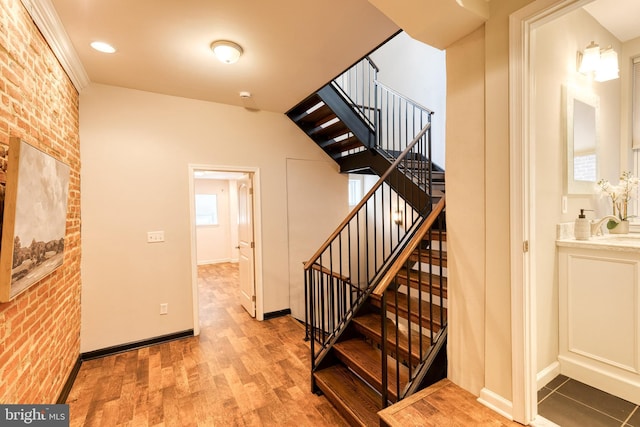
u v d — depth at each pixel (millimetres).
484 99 1541
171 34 2023
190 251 3225
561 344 1989
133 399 2150
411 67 4852
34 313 1632
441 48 1753
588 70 2143
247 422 1919
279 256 3826
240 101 3342
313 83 2850
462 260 1686
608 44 2506
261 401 2127
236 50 2172
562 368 1981
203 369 2557
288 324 3578
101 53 2254
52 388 1910
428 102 4730
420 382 1736
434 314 2188
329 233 4203
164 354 2832
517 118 1397
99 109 2795
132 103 2945
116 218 2877
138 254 2979
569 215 2107
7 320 1346
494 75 1482
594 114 2320
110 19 1845
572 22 2139
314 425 1889
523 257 1406
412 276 2566
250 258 3828
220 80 2771
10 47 1394
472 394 1645
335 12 1818
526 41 1378
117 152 2879
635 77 2631
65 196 1958
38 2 1598
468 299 1660
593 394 1779
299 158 3938
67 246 2268
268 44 2168
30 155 1362
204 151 3307
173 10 1771
